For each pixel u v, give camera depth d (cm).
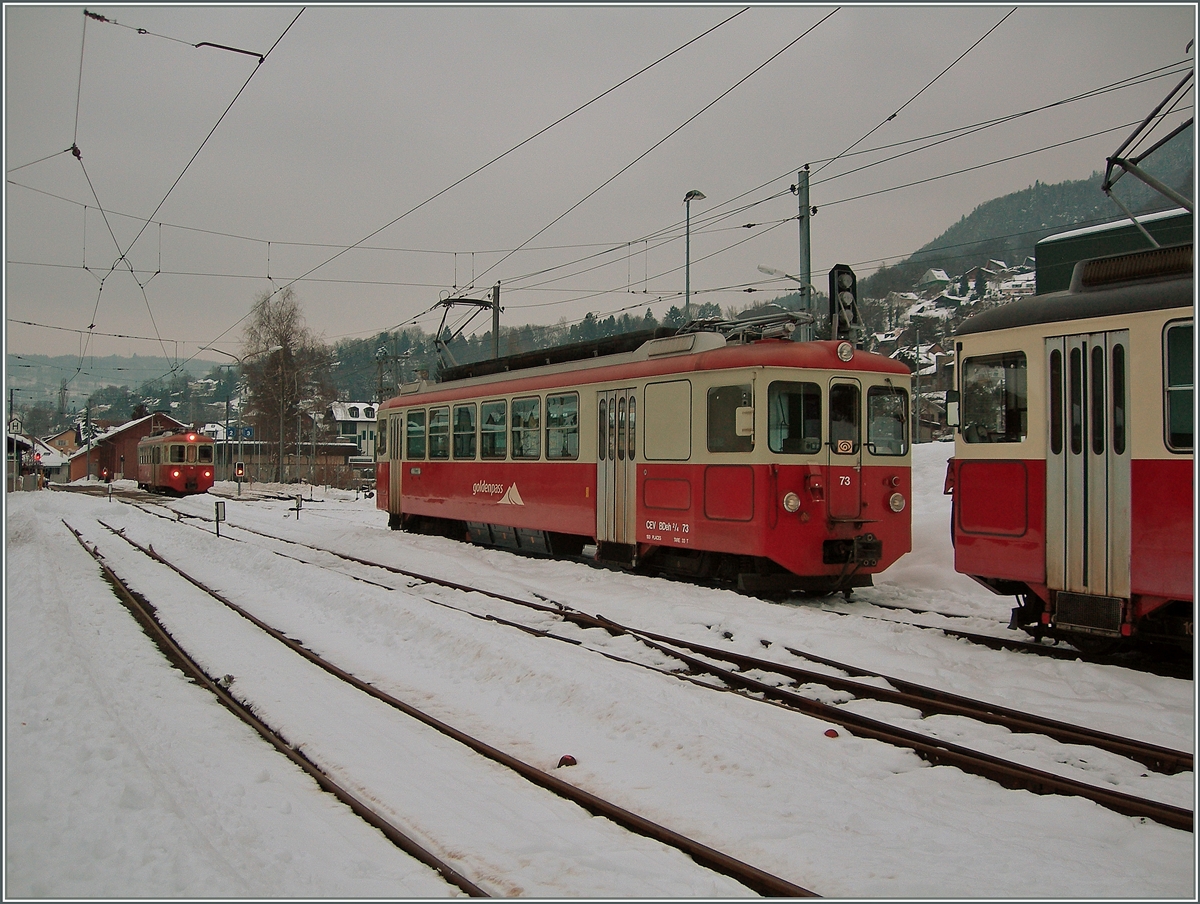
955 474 946
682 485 1238
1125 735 642
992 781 558
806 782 547
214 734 644
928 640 924
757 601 1106
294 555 1859
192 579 1474
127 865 416
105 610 1140
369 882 418
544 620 1070
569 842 474
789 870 435
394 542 1880
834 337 1449
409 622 1009
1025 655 859
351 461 7675
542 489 1534
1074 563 827
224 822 482
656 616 1066
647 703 684
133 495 4791
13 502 3597
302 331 5759
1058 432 843
